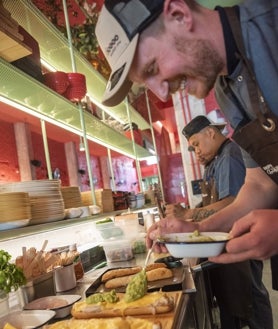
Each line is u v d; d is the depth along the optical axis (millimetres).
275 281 1492
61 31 2160
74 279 1592
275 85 1035
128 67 964
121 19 1019
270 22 1028
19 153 2385
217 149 2625
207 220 1395
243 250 841
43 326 1055
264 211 873
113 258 2148
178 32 1015
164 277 1370
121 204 2703
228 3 3061
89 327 978
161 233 1312
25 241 1845
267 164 1148
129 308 1075
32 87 1628
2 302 1151
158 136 6824
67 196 1827
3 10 1259
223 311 2359
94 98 3094
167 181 6625
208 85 1107
